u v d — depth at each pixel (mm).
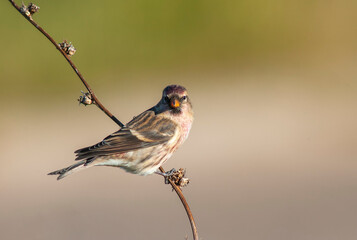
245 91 17062
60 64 16344
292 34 19078
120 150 7051
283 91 16938
